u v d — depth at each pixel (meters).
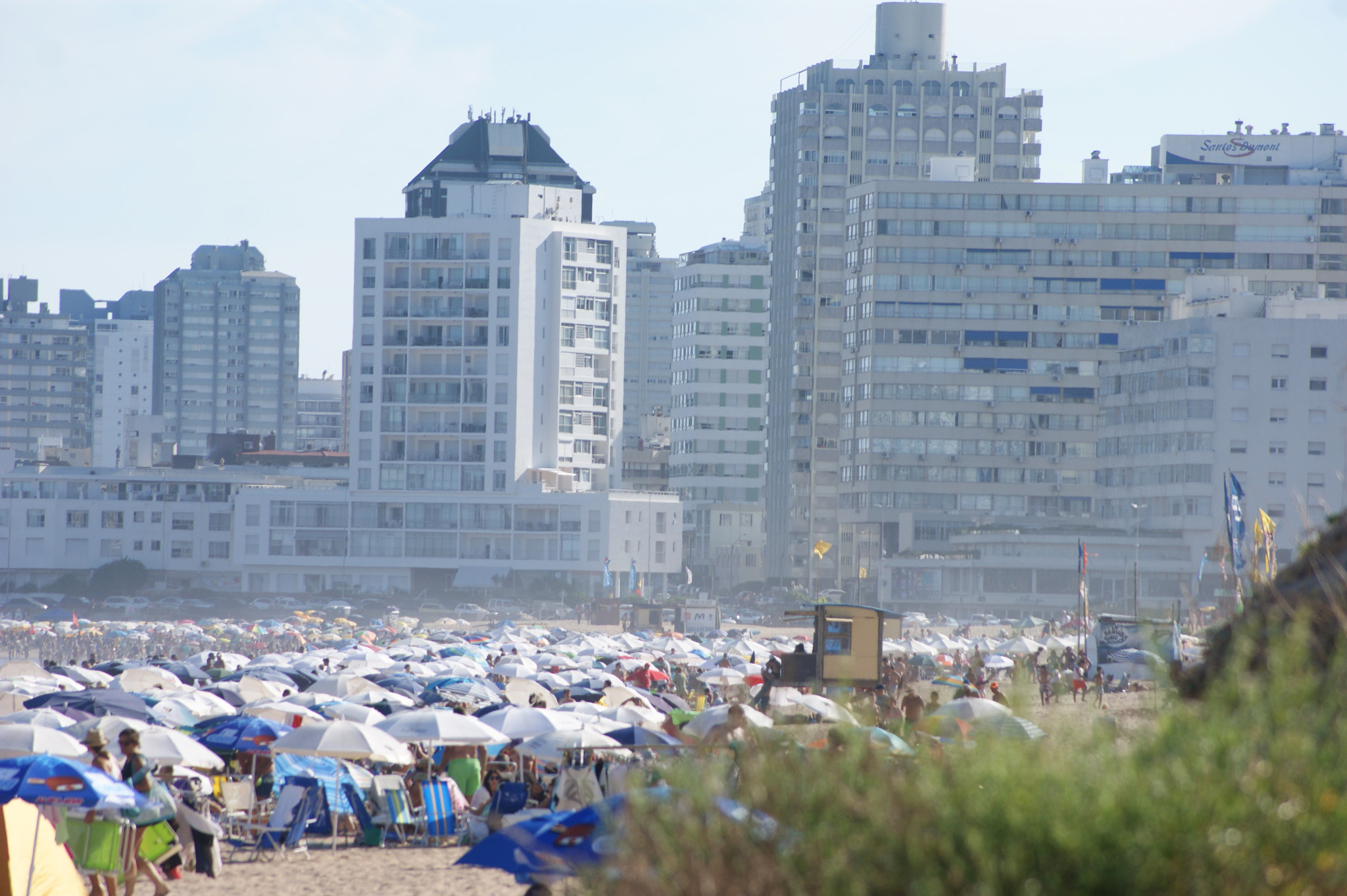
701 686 125.25
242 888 50.06
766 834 18.27
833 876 16.50
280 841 58.94
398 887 49.97
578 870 23.44
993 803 16.36
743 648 168.38
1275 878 15.72
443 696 97.44
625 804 20.89
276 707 75.56
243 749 65.56
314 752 59.50
